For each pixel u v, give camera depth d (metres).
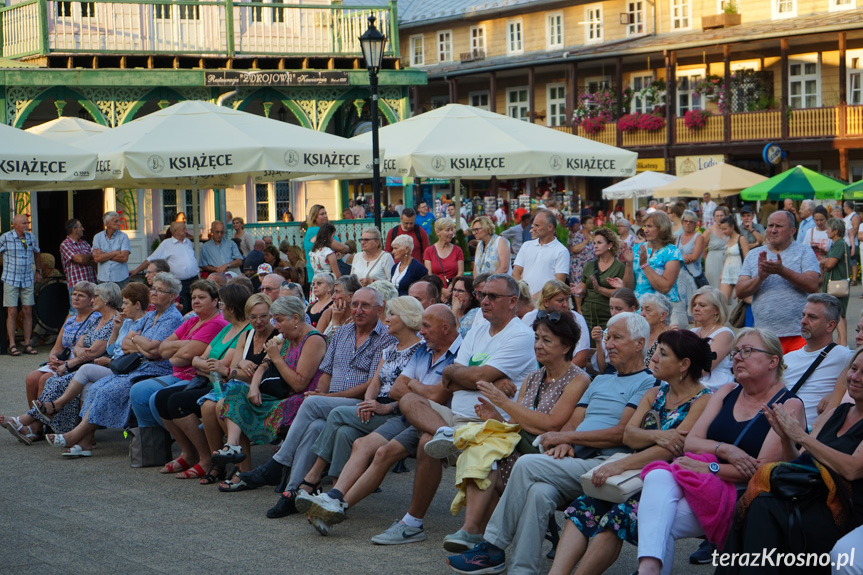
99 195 23.03
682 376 5.71
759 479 4.93
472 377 6.77
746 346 5.43
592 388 6.18
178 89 22.81
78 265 16.64
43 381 10.21
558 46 42.25
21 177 12.30
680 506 5.18
